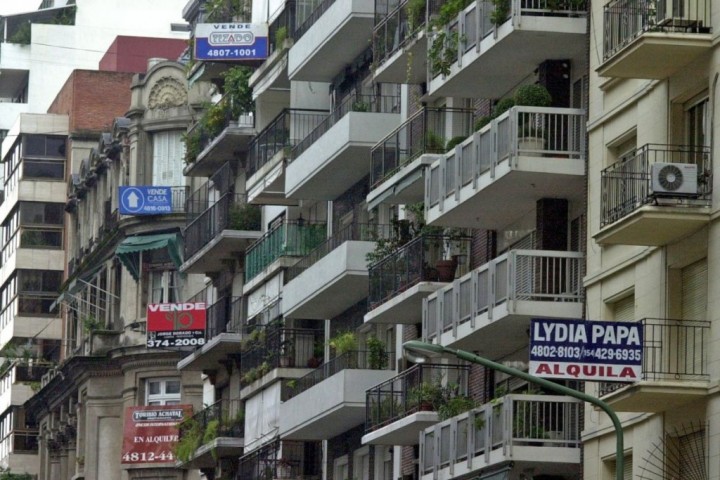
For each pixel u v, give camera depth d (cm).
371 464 12281
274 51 14388
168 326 16150
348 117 12112
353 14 12131
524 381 10138
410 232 11450
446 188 10225
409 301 10931
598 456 8925
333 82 13412
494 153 9575
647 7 8219
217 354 15800
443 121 11038
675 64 8250
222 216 15550
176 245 18738
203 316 16138
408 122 11100
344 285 12262
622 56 8225
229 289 16200
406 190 11181
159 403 18712
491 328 9750
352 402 11788
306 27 13562
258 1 15062
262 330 13875
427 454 10325
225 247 15738
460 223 10400
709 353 7956
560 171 9338
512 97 9819
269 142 13962
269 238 14112
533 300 9388
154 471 17700
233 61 15000
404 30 11269
